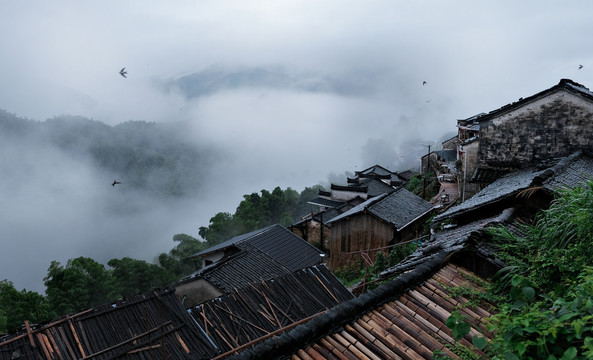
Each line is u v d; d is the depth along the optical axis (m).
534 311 4.47
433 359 5.23
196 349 10.49
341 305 5.83
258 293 13.00
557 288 5.95
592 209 6.58
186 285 16.98
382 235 27.33
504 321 4.32
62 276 28.44
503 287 6.86
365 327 5.74
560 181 11.28
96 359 9.49
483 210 11.85
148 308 11.03
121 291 31.09
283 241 22.59
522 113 16.52
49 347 9.38
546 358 3.89
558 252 6.66
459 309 6.51
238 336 11.44
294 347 5.06
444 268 7.70
